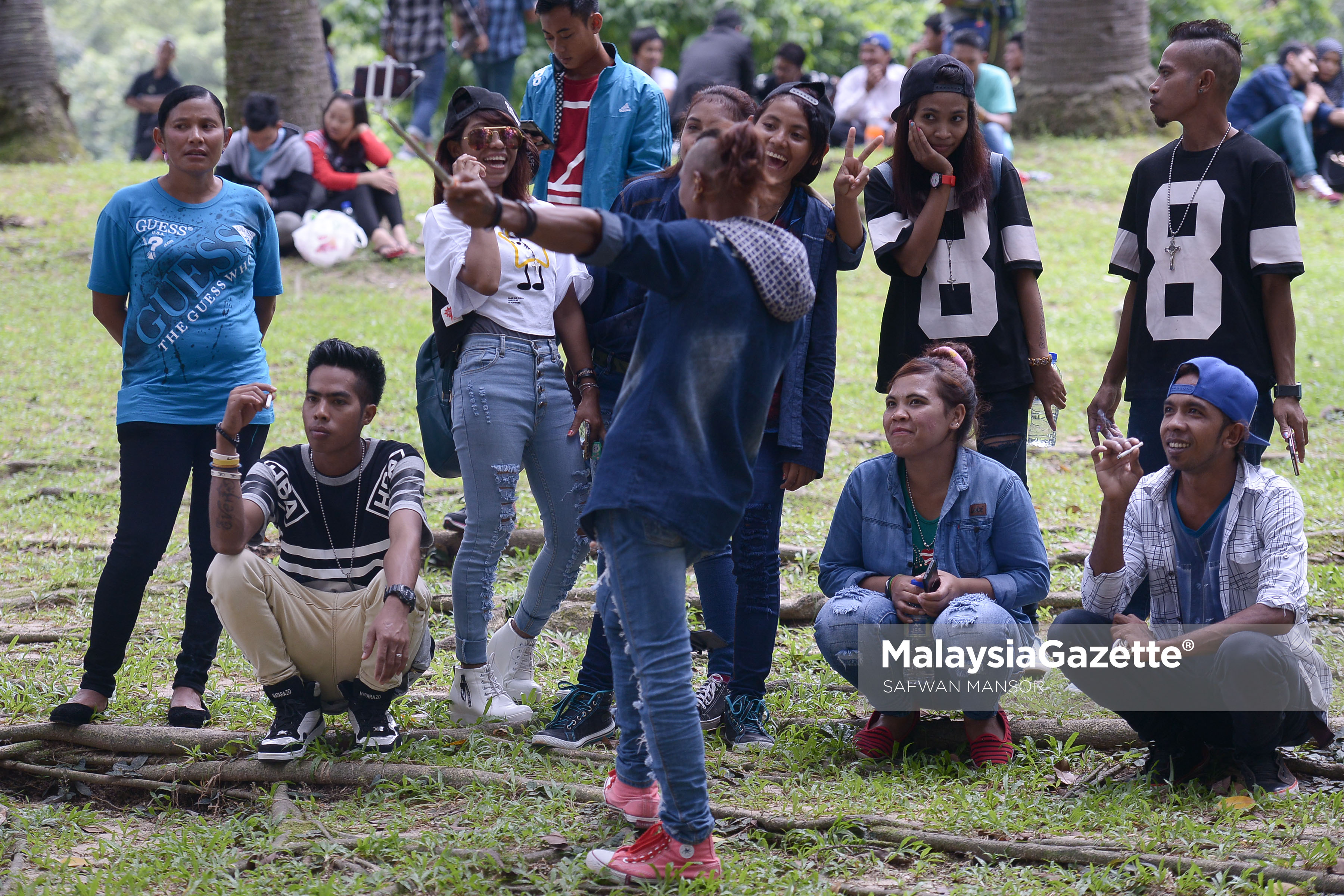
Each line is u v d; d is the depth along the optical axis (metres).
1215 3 26.39
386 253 14.46
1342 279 14.01
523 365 5.32
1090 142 18.92
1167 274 5.82
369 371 5.15
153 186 5.80
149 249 5.65
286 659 5.11
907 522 5.42
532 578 5.65
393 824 4.68
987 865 4.39
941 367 5.26
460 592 5.37
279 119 14.36
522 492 8.84
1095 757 5.35
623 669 4.24
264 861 4.43
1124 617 4.99
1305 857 4.23
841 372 11.66
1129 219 6.04
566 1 6.15
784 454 5.35
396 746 5.27
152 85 23.22
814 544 7.94
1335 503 8.41
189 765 5.17
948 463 5.34
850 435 10.02
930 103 5.65
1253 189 5.69
